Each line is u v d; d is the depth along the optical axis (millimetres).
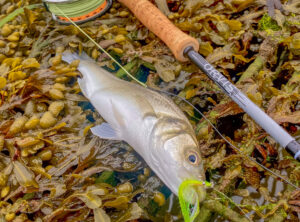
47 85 431
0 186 357
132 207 346
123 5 534
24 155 372
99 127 407
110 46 489
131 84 419
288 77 454
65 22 504
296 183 362
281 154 389
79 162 381
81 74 449
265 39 459
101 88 423
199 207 354
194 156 340
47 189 360
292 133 404
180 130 353
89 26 510
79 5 490
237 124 417
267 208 347
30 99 430
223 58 464
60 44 496
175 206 367
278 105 404
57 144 393
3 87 413
